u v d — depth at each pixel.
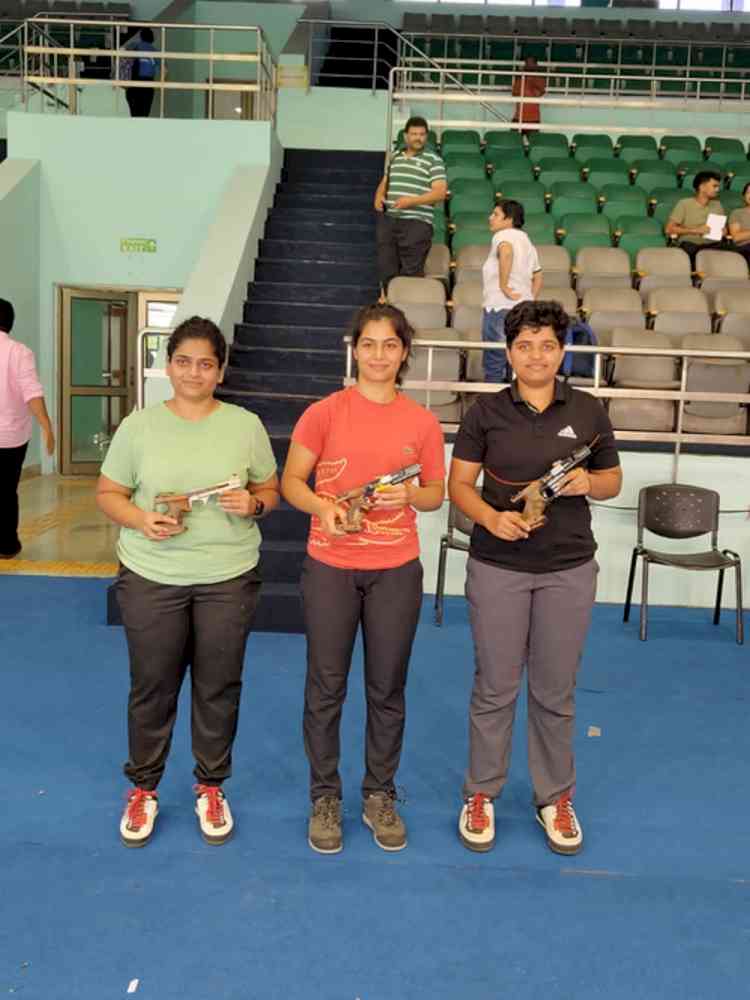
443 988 2.10
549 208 8.89
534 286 5.89
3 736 3.37
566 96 11.79
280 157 9.25
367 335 2.52
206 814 2.70
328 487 2.60
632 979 2.15
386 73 13.30
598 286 7.27
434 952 2.22
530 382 2.56
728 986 2.13
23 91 9.34
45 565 5.84
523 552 2.61
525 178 9.46
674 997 2.09
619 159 10.09
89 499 8.17
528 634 2.69
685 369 5.35
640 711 3.85
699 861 2.69
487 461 2.63
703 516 5.14
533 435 2.57
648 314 6.51
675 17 15.37
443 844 2.74
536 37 13.23
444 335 6.11
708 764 3.36
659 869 2.64
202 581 2.53
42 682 3.92
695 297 6.80
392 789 2.76
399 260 7.34
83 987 2.06
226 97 14.15
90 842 2.67
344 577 2.59
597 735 3.59
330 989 2.08
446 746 3.46
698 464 5.49
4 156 10.05
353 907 2.40
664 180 9.59
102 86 10.77
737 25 14.88
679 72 14.23
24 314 8.64
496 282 5.79
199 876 2.52
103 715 3.59
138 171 8.68
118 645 4.42
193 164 8.65
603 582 5.57
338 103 10.78
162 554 2.52
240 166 8.60
